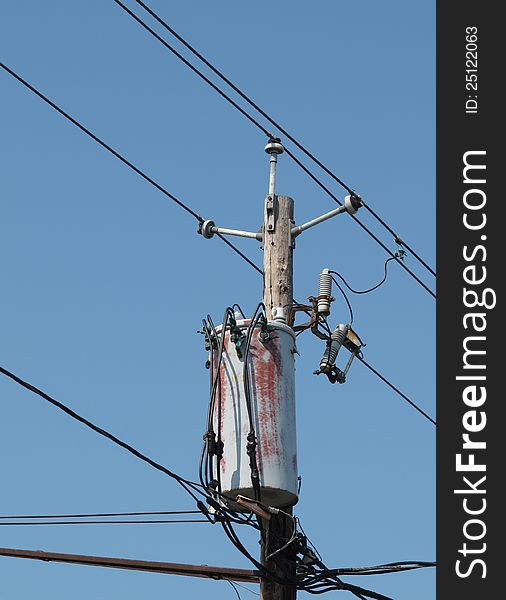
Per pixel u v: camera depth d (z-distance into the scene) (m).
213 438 25.44
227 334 25.94
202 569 25.19
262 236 27.34
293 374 26.02
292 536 25.34
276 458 25.27
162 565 25.17
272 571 25.19
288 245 27.19
